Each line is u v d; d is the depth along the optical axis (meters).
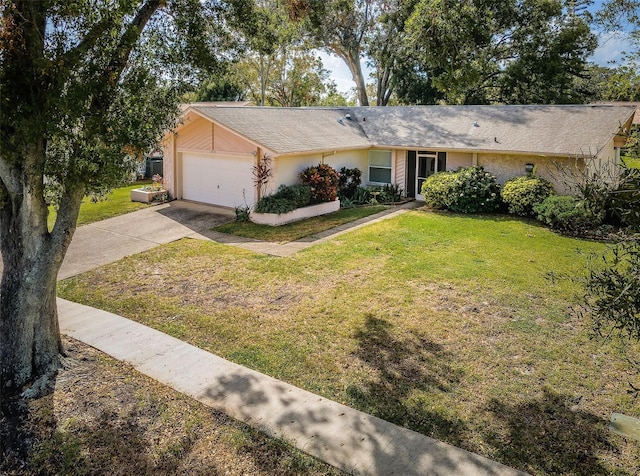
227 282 9.88
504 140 17.25
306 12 10.45
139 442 4.80
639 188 3.42
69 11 4.90
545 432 4.94
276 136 16.59
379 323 7.75
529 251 11.86
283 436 4.86
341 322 7.80
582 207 3.83
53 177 5.82
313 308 8.41
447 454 4.58
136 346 6.96
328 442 4.77
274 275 10.29
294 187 16.30
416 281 9.78
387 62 27.70
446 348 6.86
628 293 3.25
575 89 26.91
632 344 6.79
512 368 6.28
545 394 5.67
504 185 16.59
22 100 4.94
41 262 5.84
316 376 6.11
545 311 8.16
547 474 4.31
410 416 5.23
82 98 4.84
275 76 39.47
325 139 18.41
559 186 16.03
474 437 4.86
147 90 5.86
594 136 15.76
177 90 6.61
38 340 5.99
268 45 8.20
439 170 19.22
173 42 6.59
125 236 13.77
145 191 18.69
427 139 19.12
